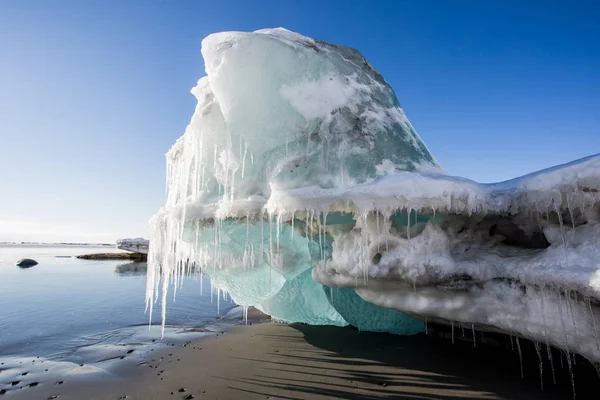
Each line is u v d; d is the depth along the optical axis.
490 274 3.40
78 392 3.59
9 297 10.34
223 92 4.91
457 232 3.96
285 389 3.54
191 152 5.49
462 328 4.47
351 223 4.42
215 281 6.52
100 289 12.08
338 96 5.17
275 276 6.09
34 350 5.32
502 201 3.54
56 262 26.14
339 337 5.41
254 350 4.93
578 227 3.15
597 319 2.66
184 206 4.88
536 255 3.26
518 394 3.19
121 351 5.08
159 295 11.29
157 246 5.38
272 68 4.98
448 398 3.21
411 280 3.76
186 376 3.98
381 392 3.39
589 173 2.96
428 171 4.83
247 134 4.96
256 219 4.64
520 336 3.36
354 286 4.33
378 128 5.04
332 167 4.71
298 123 4.98
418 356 4.33
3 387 3.75
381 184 3.94
